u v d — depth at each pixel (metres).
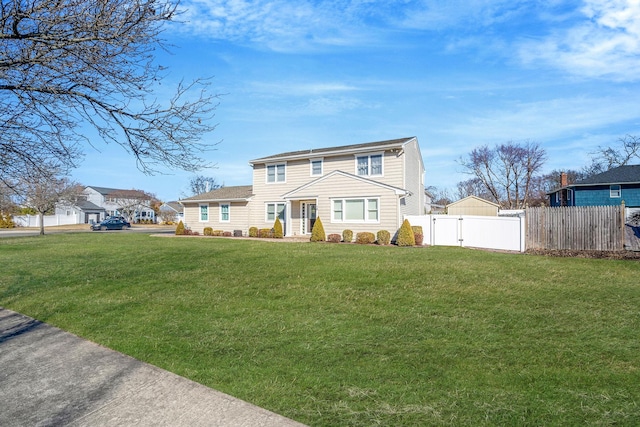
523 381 3.65
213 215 28.98
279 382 3.68
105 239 23.45
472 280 8.47
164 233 33.12
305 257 12.56
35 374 3.95
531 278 8.74
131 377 3.85
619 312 6.02
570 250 15.24
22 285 8.83
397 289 7.64
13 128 4.45
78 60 3.98
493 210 27.91
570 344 4.64
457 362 4.12
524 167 45.31
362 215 20.23
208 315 6.06
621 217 14.81
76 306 6.74
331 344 4.72
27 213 50.31
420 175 25.80
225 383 3.68
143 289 8.03
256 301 6.90
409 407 3.17
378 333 5.11
